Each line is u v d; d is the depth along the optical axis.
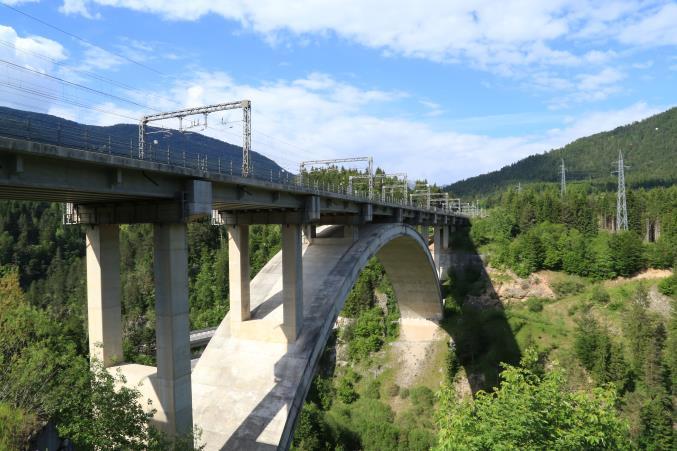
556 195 96.06
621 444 16.55
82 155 15.67
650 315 58.22
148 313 74.75
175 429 20.44
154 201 21.16
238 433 25.03
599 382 49.00
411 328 67.50
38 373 20.52
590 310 63.91
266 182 25.64
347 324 72.88
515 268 73.19
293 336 29.50
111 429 16.45
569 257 71.69
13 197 20.02
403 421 54.41
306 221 30.09
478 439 15.66
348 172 101.62
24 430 18.06
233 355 29.72
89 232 23.34
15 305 34.41
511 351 58.66
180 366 20.91
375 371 64.31
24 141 13.83
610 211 89.19
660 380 47.44
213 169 23.67
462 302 71.00
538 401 16.97
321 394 60.12
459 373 59.22
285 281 29.97
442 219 70.50
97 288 23.14
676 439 43.09
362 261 37.53
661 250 67.69
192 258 92.81
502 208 85.31
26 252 92.31
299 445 47.47
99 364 20.09
